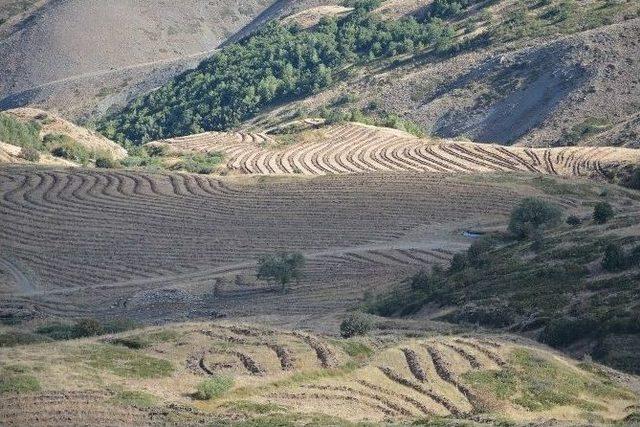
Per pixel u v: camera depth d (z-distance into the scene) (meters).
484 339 100.19
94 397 70.31
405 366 87.56
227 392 74.50
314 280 191.00
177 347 86.44
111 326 111.75
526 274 135.75
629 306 111.44
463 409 79.00
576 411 82.25
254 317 145.00
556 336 108.44
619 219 164.38
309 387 78.69
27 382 71.19
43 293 197.25
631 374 96.50
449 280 149.00
